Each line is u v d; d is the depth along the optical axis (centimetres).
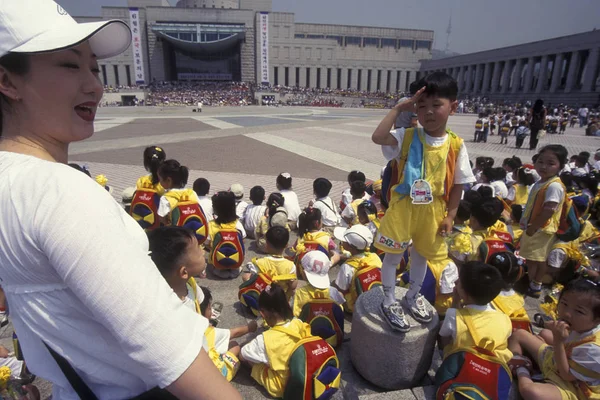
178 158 1335
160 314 79
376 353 278
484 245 425
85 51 102
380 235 249
